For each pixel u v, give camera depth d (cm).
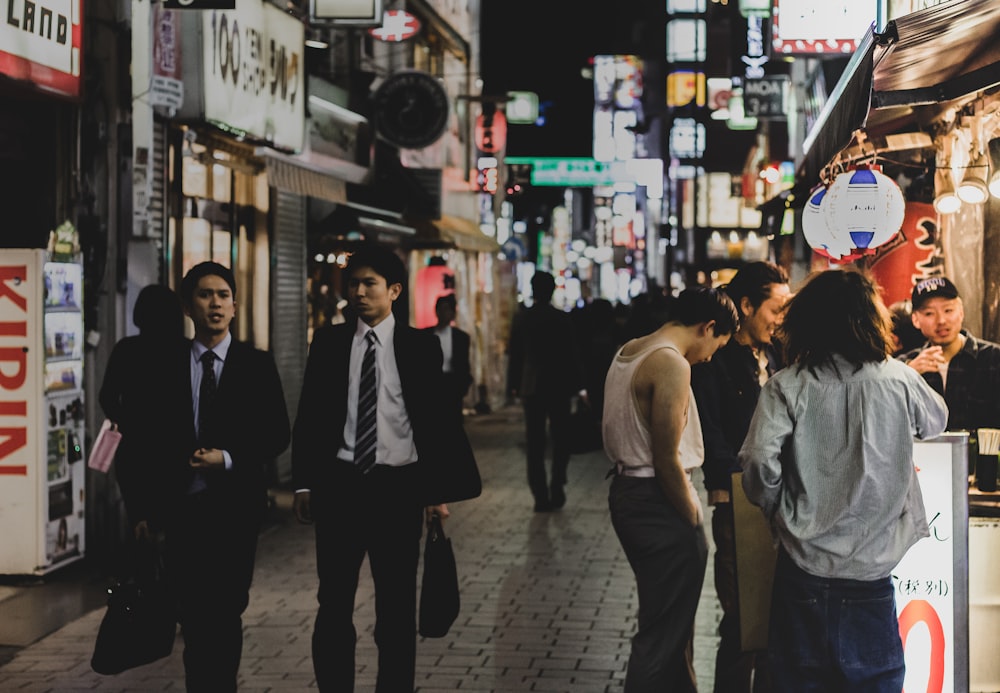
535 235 6244
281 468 1536
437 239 2166
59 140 1040
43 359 970
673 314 606
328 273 1839
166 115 1176
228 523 625
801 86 1902
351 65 1894
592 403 1333
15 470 970
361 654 776
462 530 1220
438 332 1627
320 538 620
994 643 618
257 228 1519
